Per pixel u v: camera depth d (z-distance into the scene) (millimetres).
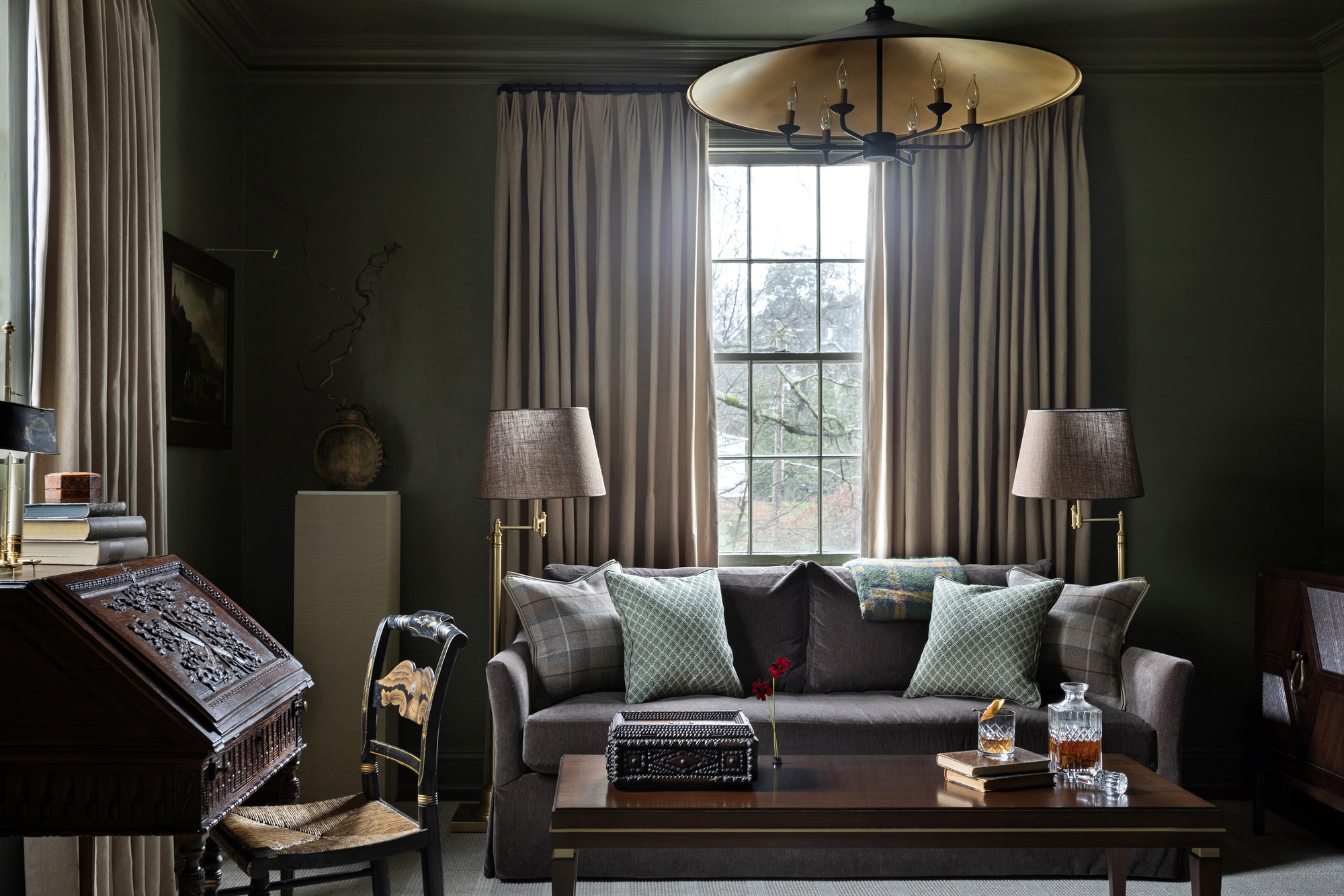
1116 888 2807
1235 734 4254
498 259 4105
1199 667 4258
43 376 2453
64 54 2471
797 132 2660
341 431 4082
